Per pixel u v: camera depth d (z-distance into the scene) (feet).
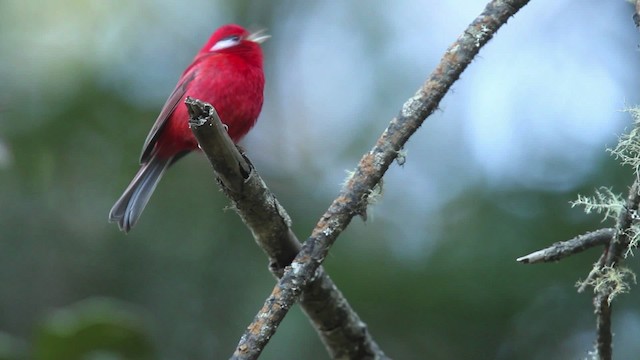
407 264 33.42
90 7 37.63
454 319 32.76
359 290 33.12
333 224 16.42
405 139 16.76
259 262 35.17
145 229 35.83
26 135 35.65
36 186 35.88
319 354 32.91
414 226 34.45
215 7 39.68
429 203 34.91
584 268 31.99
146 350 27.12
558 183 33.14
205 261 35.29
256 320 15.75
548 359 32.09
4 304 35.50
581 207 32.37
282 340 32.96
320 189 36.88
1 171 35.47
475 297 32.63
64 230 36.06
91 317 26.55
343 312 21.30
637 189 15.65
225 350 34.22
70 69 36.37
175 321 34.73
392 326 32.96
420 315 32.94
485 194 34.04
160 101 36.88
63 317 26.76
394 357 32.73
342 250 33.86
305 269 16.10
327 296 20.77
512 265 32.45
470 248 33.09
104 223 36.06
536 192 33.19
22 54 36.52
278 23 40.06
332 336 21.66
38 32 36.91
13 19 36.96
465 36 17.04
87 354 26.81
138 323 26.96
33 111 35.83
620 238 15.88
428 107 16.87
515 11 17.07
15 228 35.86
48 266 35.86
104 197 36.01
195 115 17.19
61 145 35.86
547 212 32.71
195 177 36.27
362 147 37.60
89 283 35.73
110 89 36.50
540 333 32.30
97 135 36.11
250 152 38.34
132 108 36.50
